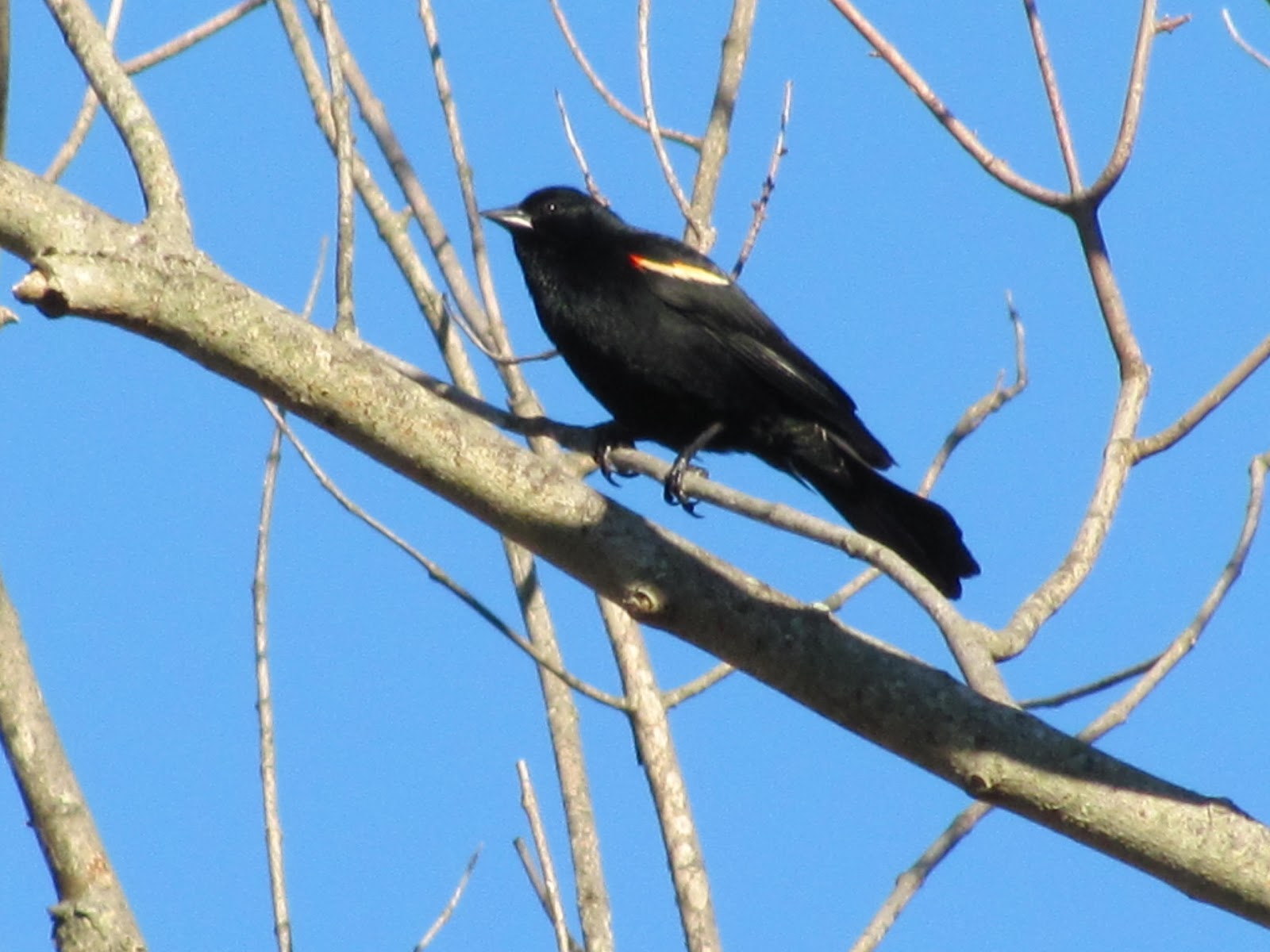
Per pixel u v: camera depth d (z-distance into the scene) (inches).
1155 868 290.5
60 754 273.6
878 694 299.0
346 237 353.4
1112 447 357.1
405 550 371.2
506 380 442.3
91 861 265.7
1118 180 358.3
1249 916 287.9
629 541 309.3
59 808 268.2
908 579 300.4
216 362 305.6
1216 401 356.8
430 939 358.3
